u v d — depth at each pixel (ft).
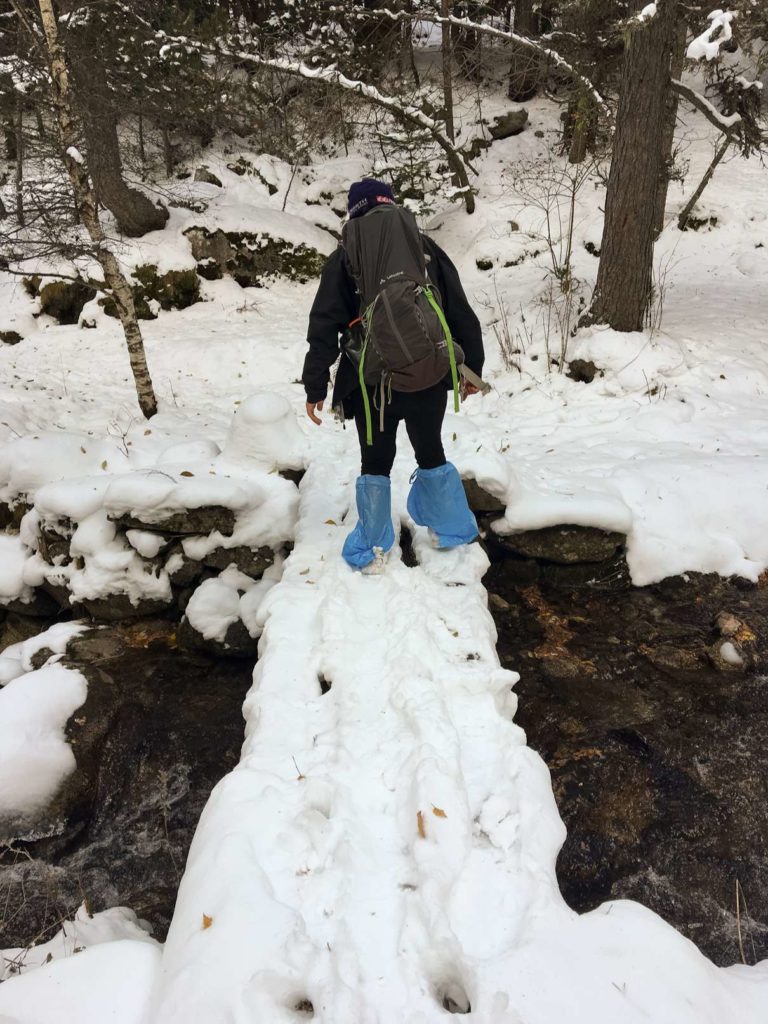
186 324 27.71
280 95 36.29
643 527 13.15
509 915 5.83
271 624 9.62
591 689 10.97
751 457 14.43
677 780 9.57
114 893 8.93
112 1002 5.46
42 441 14.64
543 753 9.98
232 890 5.97
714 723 10.36
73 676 11.16
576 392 18.08
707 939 7.93
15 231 15.84
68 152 14.79
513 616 12.52
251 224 29.78
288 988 5.31
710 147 36.17
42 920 8.55
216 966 5.38
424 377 8.83
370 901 5.95
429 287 8.71
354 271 8.75
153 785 10.22
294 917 5.74
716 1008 5.23
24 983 5.67
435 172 35.19
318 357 9.04
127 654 12.35
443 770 6.98
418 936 5.58
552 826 6.79
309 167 36.86
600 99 25.54
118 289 16.58
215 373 23.73
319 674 8.81
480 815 6.71
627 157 16.99
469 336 9.46
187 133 37.76
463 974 5.33
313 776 7.20
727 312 21.76
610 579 13.10
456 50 39.47
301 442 14.35
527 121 39.45
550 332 20.38
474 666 8.57
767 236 30.07
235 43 30.68
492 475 12.79
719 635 11.77
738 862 8.66
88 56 19.81
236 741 10.76
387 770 7.30
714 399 16.97
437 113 32.81
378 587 10.18
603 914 5.87
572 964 5.33
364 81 35.35
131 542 12.92
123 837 9.61
